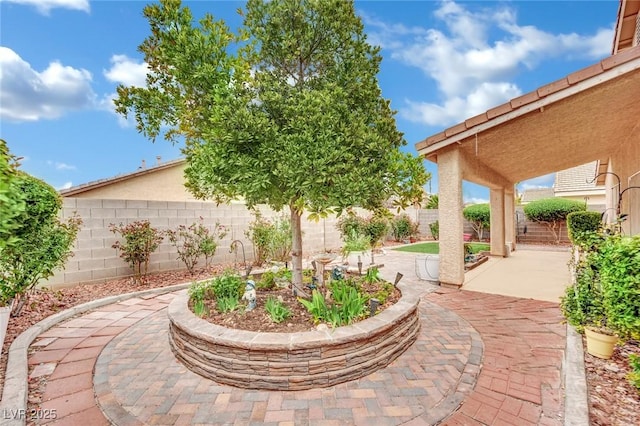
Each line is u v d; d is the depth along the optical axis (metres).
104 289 7.38
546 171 12.95
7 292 5.34
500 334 4.87
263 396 3.34
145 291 7.23
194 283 5.43
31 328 5.07
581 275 4.52
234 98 3.86
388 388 3.45
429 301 6.65
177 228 9.21
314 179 3.59
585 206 15.93
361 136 3.98
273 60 4.79
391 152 4.27
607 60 5.00
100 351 4.43
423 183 4.41
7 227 2.95
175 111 4.93
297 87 4.77
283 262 10.35
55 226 6.28
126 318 5.74
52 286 7.14
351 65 4.66
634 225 7.81
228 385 3.54
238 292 5.14
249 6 4.59
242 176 3.73
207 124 4.65
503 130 6.84
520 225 18.45
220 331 3.77
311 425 2.89
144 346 4.56
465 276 9.21
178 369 3.90
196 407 3.17
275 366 3.44
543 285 8.07
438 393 3.35
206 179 3.99
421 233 20.95
